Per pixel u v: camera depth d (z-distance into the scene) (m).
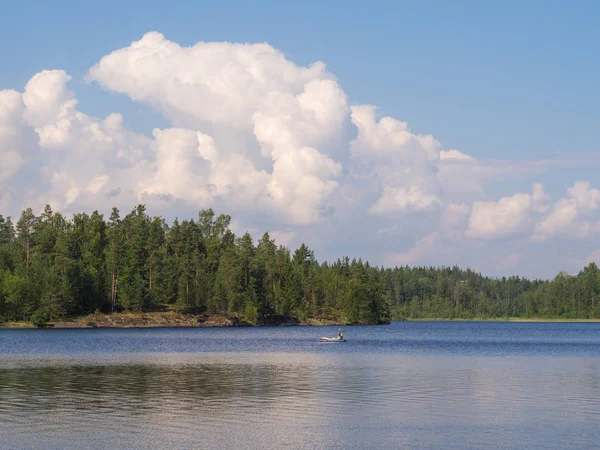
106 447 30.03
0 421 35.34
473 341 127.25
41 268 181.88
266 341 117.69
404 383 51.56
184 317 191.25
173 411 38.41
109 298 189.50
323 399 43.00
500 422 35.81
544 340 134.50
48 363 68.50
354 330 187.50
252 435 32.41
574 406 40.88
